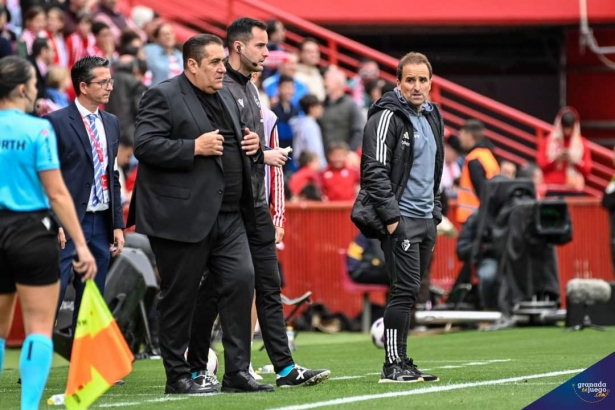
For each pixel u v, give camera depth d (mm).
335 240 49594
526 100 76188
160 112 25094
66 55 52844
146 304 36031
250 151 25672
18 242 20422
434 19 71188
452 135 56844
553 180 62500
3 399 25797
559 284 47938
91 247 29625
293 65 56719
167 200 24984
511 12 71375
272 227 26656
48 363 20688
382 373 27328
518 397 23938
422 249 27516
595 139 74375
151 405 23078
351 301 49188
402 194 26984
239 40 27203
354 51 74062
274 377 30000
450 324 46219
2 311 21219
